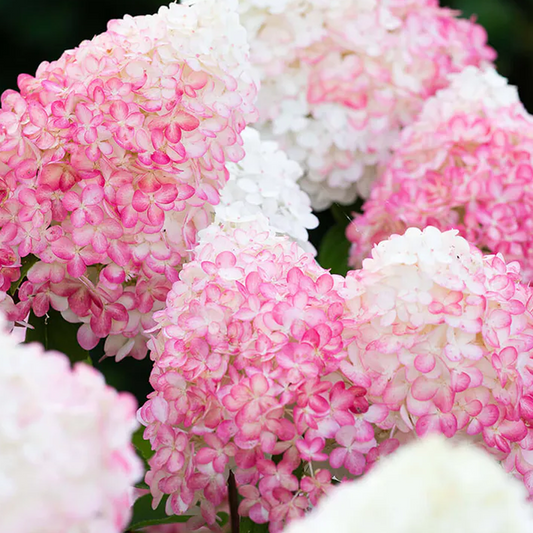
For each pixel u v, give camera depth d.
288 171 1.24
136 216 1.09
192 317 1.04
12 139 1.10
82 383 0.90
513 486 0.86
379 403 1.02
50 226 1.11
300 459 1.02
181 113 1.10
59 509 0.87
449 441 1.03
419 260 1.03
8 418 0.88
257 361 1.02
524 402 1.03
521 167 1.27
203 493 1.06
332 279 1.04
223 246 1.09
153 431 1.06
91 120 1.08
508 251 1.26
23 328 1.13
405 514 0.84
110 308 1.12
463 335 1.02
